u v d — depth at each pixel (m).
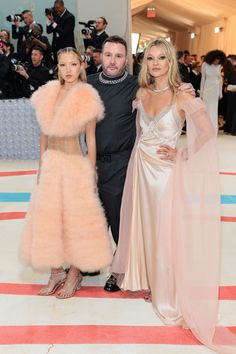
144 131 2.30
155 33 27.61
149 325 2.28
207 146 2.18
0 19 7.78
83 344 2.11
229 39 15.16
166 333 2.21
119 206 2.55
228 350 2.05
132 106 2.40
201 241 2.19
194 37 20.31
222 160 6.34
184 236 2.21
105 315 2.38
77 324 2.29
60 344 2.11
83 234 2.38
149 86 2.31
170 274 2.30
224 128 9.48
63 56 2.32
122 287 2.50
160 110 2.24
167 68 2.21
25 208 4.14
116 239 2.64
